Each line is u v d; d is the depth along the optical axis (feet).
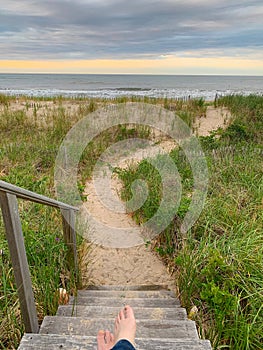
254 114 31.14
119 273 11.46
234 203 12.55
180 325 6.62
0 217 10.57
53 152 20.66
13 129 26.86
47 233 10.14
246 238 9.75
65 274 9.46
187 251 9.91
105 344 5.42
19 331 6.28
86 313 7.40
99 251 12.63
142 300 8.62
